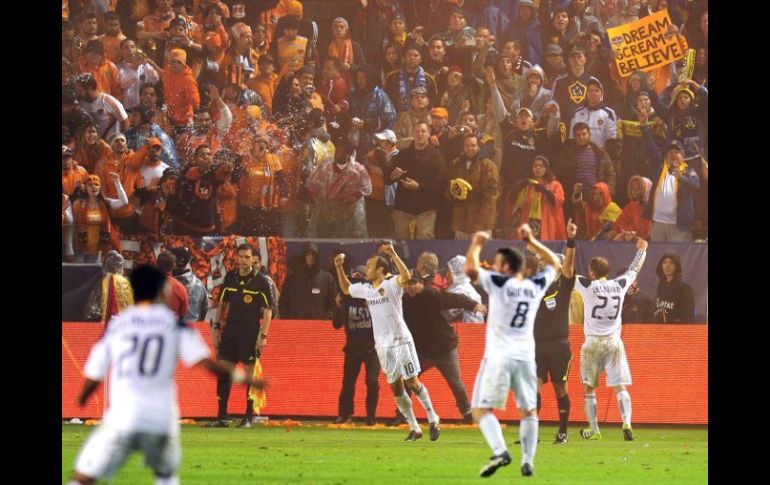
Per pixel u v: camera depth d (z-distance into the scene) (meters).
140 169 67.12
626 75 69.56
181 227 66.81
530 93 69.69
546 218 68.19
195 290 62.75
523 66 70.00
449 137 68.94
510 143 69.06
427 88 69.94
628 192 68.44
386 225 68.75
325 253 62.34
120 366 21.88
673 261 61.31
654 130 68.56
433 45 70.38
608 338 49.00
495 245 61.34
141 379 21.77
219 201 67.38
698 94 68.38
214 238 63.38
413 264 61.50
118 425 21.38
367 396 56.59
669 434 54.22
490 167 68.19
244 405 59.41
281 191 68.38
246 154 68.38
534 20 70.69
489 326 31.70
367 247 62.09
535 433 31.91
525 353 31.38
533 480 32.81
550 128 69.19
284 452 41.66
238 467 36.09
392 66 70.38
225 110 69.50
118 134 67.81
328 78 70.19
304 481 32.12
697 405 58.38
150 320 22.27
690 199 67.44
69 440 49.16
